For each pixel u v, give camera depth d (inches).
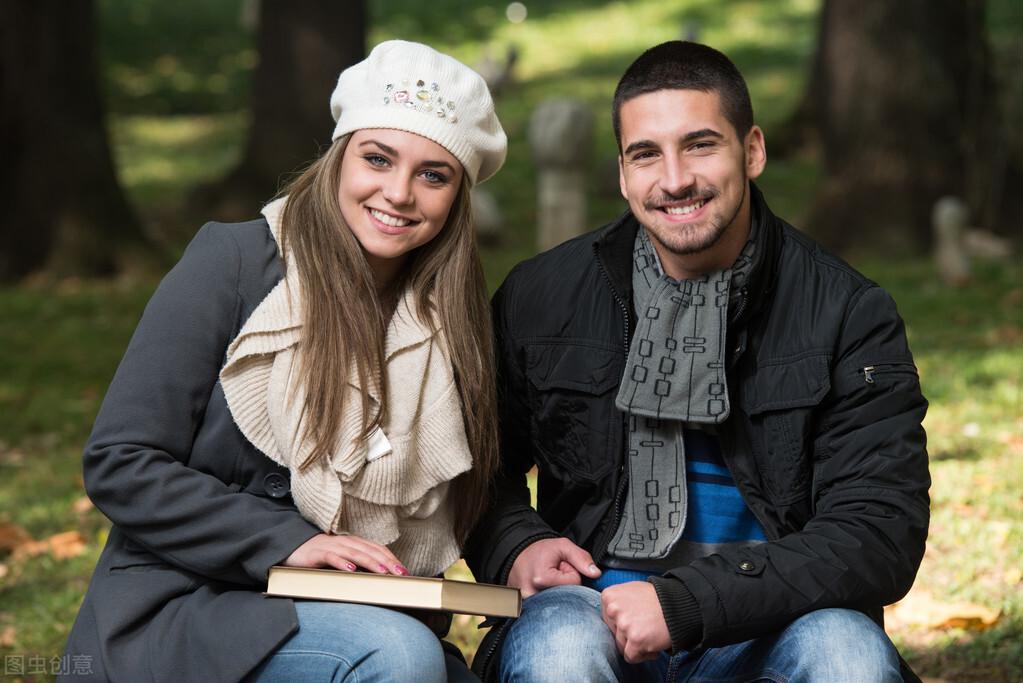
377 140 189.0
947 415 477.7
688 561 197.0
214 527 178.7
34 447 510.6
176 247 1072.2
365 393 183.5
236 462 187.2
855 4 997.2
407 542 191.6
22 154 925.8
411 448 185.6
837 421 192.2
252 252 191.0
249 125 1170.6
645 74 194.5
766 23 1939.0
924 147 987.3
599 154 1366.9
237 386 183.5
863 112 994.1
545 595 188.4
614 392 199.0
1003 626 285.3
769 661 180.1
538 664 175.3
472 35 1972.2
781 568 179.2
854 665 171.5
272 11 1155.3
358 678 167.9
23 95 924.6
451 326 192.4
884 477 188.4
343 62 1152.2
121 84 1738.4
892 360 193.0
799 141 1364.4
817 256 199.2
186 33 1973.4
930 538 339.0
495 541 201.8
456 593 172.9
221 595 179.6
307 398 180.4
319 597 173.5
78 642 181.6
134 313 815.1
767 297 195.9
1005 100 1071.0
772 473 194.1
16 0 922.7
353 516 184.2
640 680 193.3
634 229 203.8
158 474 179.3
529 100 1636.3
